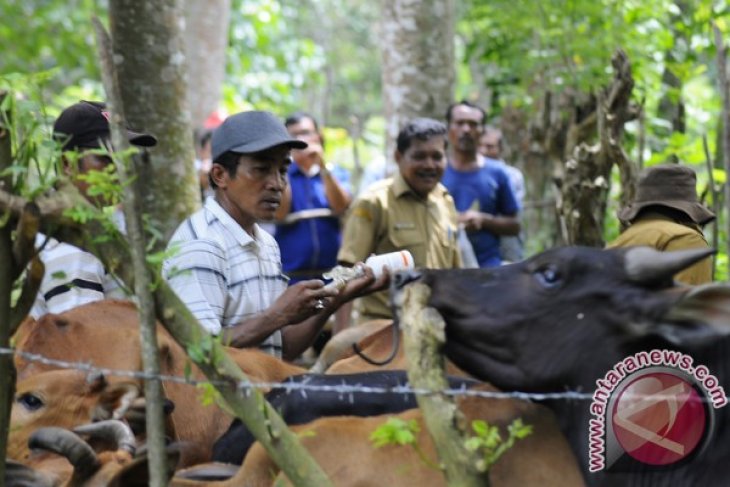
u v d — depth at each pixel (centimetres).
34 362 487
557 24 1046
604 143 771
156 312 375
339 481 416
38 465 445
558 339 421
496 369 428
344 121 2511
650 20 1040
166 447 390
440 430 372
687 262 410
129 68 824
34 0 2109
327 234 995
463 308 428
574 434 425
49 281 567
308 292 558
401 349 530
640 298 415
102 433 433
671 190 616
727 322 402
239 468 446
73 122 566
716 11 1054
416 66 1133
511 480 418
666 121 1045
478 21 1295
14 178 385
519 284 429
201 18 1644
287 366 526
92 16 364
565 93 999
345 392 455
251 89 1953
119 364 479
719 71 653
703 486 423
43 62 2066
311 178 1000
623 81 762
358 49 2738
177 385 495
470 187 1024
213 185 606
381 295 822
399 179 848
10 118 388
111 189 377
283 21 2125
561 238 845
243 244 594
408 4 1129
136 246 367
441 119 1137
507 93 1217
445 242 862
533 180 1162
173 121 832
